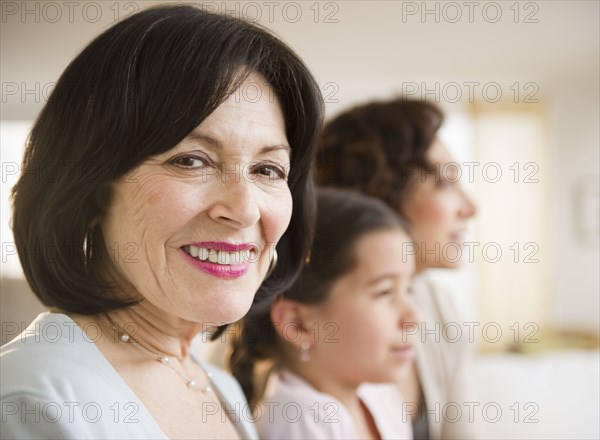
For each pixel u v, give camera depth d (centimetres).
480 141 494
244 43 66
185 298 66
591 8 361
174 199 64
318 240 103
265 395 108
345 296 102
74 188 65
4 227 104
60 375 62
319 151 152
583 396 285
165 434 69
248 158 67
